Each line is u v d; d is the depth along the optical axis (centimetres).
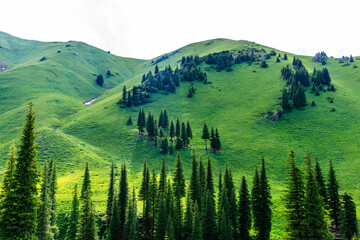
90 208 3228
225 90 16575
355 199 5581
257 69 19488
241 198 4122
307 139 9488
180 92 16600
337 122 10406
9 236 2098
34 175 2298
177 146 9406
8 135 10406
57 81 19875
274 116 11550
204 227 3819
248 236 4019
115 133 11088
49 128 10962
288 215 2630
